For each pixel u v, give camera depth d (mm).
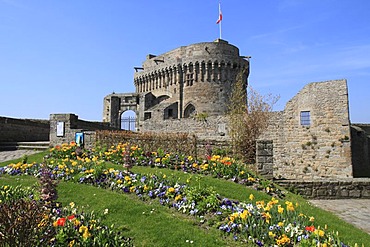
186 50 45375
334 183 12734
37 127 25953
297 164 21938
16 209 3834
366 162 24938
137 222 6410
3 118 21734
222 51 43844
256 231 5652
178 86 46188
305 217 6754
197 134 26500
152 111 42781
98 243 4652
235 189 9578
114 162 13227
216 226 6133
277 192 10148
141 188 8328
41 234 4145
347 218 9523
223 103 43344
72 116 20359
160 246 5434
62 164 11273
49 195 5996
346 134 20484
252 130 20875
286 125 22625
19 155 17469
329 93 21312
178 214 6941
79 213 6062
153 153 13672
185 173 11234
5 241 3643
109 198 7805
